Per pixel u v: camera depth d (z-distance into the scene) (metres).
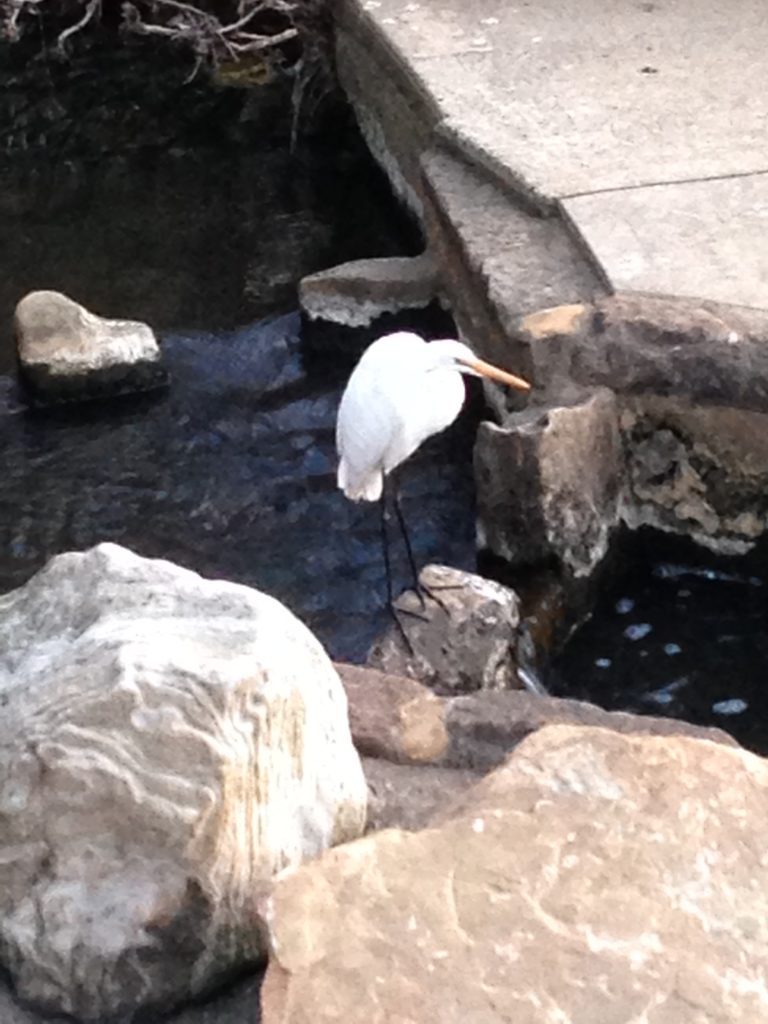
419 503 5.11
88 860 2.52
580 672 4.55
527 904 2.40
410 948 2.34
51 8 8.09
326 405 5.58
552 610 4.54
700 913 2.39
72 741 2.49
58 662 2.64
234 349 5.86
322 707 2.75
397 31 6.49
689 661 4.56
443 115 5.82
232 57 7.50
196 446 5.41
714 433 4.60
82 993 2.55
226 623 2.70
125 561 2.94
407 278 5.74
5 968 2.64
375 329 5.81
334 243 6.53
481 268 5.08
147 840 2.49
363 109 7.00
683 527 4.80
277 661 2.59
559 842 2.50
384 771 3.26
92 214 6.76
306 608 4.78
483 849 2.49
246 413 5.55
